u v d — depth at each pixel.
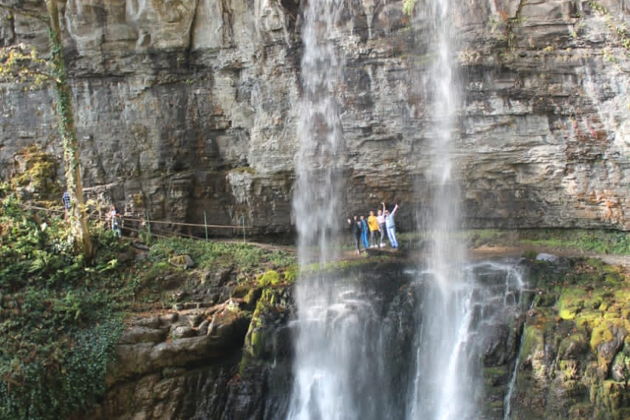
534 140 19.89
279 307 17.73
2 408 15.09
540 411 14.85
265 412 16.73
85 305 17.50
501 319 16.53
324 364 17.19
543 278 17.36
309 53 20.77
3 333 16.22
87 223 19.56
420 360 16.89
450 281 17.81
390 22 20.00
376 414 16.77
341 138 21.19
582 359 14.80
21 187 21.38
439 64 19.92
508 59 19.22
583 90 18.91
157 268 19.11
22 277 17.86
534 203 20.91
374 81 20.52
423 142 20.80
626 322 14.84
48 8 18.22
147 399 16.53
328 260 20.30
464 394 16.12
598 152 19.36
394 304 17.42
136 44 21.28
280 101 21.30
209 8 21.22
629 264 18.17
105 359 16.47
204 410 16.72
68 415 16.08
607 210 19.81
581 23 18.41
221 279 18.98
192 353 16.83
